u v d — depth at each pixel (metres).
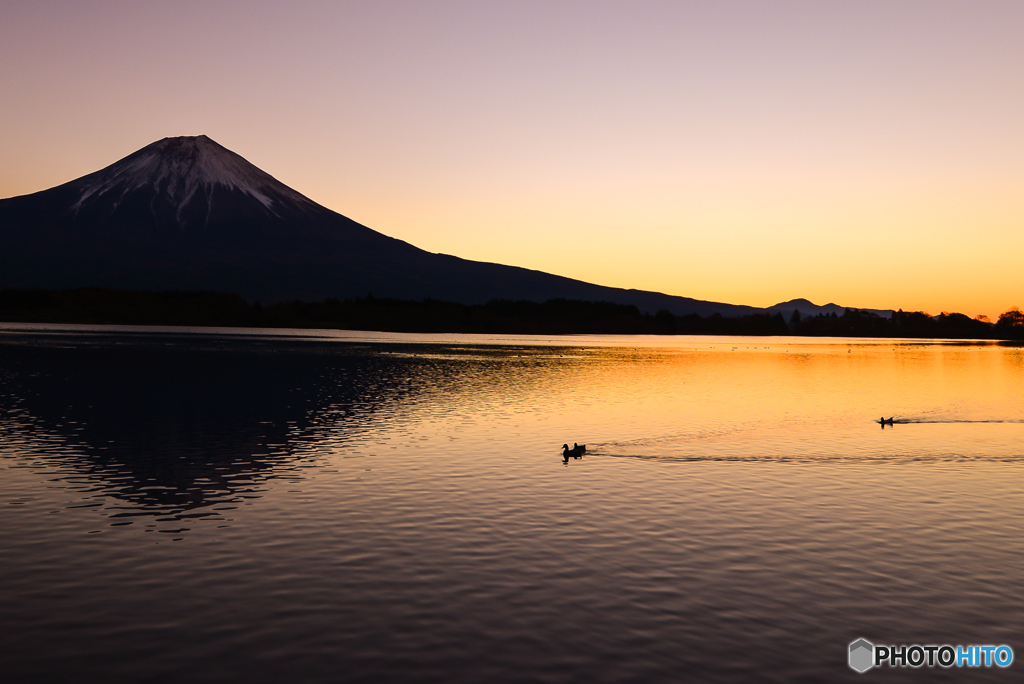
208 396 50.22
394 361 89.50
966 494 23.94
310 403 46.88
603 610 14.12
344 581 15.44
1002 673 11.90
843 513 21.36
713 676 11.70
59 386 54.69
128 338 138.38
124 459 28.27
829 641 12.96
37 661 11.93
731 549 17.86
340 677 11.55
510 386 60.84
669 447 32.72
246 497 22.47
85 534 18.45
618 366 90.81
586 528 19.52
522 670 11.81
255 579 15.49
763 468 28.09
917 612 14.23
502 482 24.94
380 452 30.30
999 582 15.80
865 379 77.00
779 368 93.12
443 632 13.11
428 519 20.19
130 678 11.45
